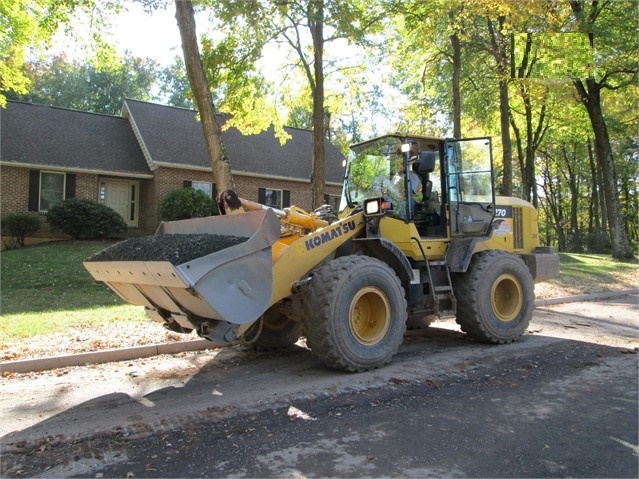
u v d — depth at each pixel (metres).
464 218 7.27
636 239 44.94
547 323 9.02
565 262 19.92
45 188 19.02
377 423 4.22
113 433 4.06
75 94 42.66
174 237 5.30
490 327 7.03
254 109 15.16
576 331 8.26
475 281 6.97
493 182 7.52
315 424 4.21
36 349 6.37
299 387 5.23
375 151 7.29
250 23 12.42
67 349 6.42
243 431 4.07
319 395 4.95
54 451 3.74
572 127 26.00
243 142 24.00
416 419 4.32
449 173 7.21
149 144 20.72
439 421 4.27
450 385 5.28
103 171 19.52
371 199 6.23
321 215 6.96
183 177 20.77
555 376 5.61
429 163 6.88
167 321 5.65
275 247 5.91
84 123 21.75
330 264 5.77
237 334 5.21
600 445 3.80
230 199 6.03
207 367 6.12
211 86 13.64
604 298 12.88
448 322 9.22
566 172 43.31
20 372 5.83
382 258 6.61
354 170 7.61
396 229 6.66
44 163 18.58
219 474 3.35
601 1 18.25
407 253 6.71
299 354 6.77
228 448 3.76
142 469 3.44
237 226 5.38
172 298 5.00
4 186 18.12
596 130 21.70
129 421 4.31
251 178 22.36
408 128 20.72
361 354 5.70
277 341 6.91
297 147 25.55
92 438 3.96
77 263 14.05
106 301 9.74
